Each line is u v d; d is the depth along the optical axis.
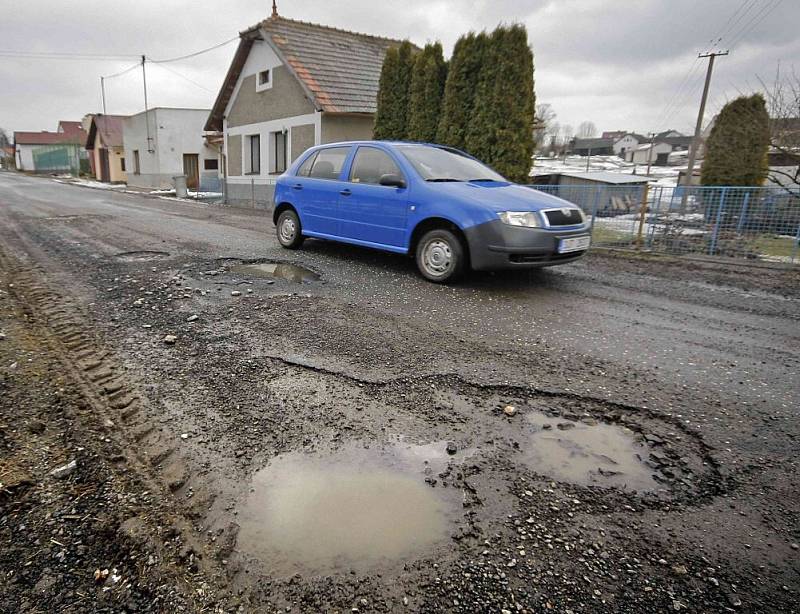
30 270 5.84
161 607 1.51
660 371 3.24
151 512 1.90
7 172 55.12
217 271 5.87
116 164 34.12
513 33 10.00
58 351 3.38
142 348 3.46
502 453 2.32
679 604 1.53
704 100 24.23
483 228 5.02
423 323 4.10
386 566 1.67
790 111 17.05
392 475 2.15
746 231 7.86
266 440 2.38
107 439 2.36
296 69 14.16
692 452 2.34
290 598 1.55
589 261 7.50
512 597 1.55
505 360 3.36
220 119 18.88
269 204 16.45
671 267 7.03
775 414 2.70
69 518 1.84
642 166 56.78
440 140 11.48
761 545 1.77
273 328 3.89
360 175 6.24
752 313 4.67
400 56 12.61
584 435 2.48
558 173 24.02
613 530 1.84
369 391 2.87
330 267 6.23
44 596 1.52
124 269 5.92
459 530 1.84
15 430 2.37
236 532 1.82
